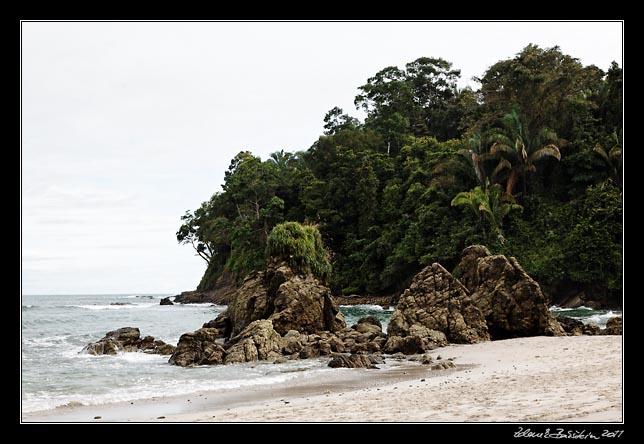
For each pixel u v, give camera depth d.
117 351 27.91
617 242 54.91
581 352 20.66
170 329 43.38
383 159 84.81
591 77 73.81
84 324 48.22
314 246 35.56
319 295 31.59
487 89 78.31
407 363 22.42
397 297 67.56
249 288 33.75
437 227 65.69
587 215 57.56
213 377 20.14
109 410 14.07
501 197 62.16
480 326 28.20
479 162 64.56
